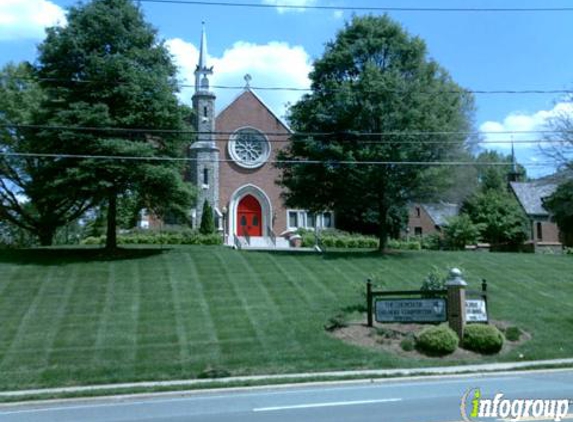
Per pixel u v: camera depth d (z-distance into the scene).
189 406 10.63
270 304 19.56
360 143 28.58
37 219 35.78
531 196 51.66
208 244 37.66
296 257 27.70
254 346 15.64
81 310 18.72
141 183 25.61
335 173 29.05
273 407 10.12
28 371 13.82
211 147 42.34
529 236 48.34
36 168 29.61
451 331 15.55
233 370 13.91
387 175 28.70
